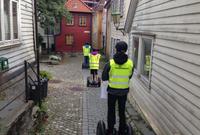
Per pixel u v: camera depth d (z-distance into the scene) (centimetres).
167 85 473
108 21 1862
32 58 1128
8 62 799
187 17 393
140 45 708
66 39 2534
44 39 2423
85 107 760
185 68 394
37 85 657
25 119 493
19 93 586
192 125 365
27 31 1045
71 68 1574
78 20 2539
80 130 586
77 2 2530
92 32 2619
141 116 668
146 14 646
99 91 973
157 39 544
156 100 541
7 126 387
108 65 424
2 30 735
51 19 1889
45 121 623
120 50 419
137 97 733
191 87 372
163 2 509
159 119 515
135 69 796
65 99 840
